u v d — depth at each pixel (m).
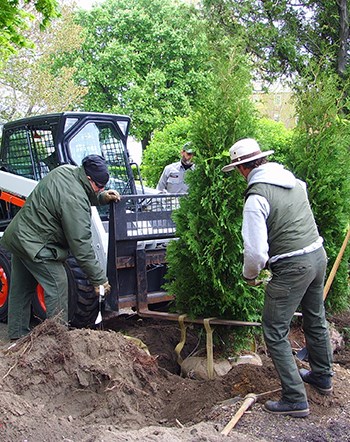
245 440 3.46
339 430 3.73
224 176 4.85
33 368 4.03
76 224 5.12
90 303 5.85
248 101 4.92
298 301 3.91
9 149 7.07
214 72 4.99
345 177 6.16
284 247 3.85
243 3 13.13
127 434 3.45
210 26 13.07
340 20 12.66
